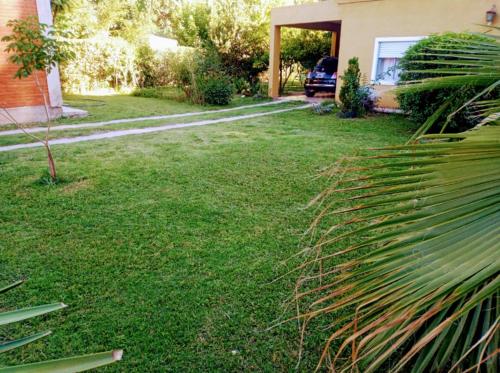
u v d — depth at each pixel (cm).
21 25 498
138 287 290
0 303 269
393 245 107
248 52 1775
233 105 1388
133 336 240
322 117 1088
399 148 113
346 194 476
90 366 80
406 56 813
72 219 408
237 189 499
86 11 1827
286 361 222
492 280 92
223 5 1758
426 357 134
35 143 758
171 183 520
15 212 424
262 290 288
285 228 389
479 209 101
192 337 240
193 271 312
